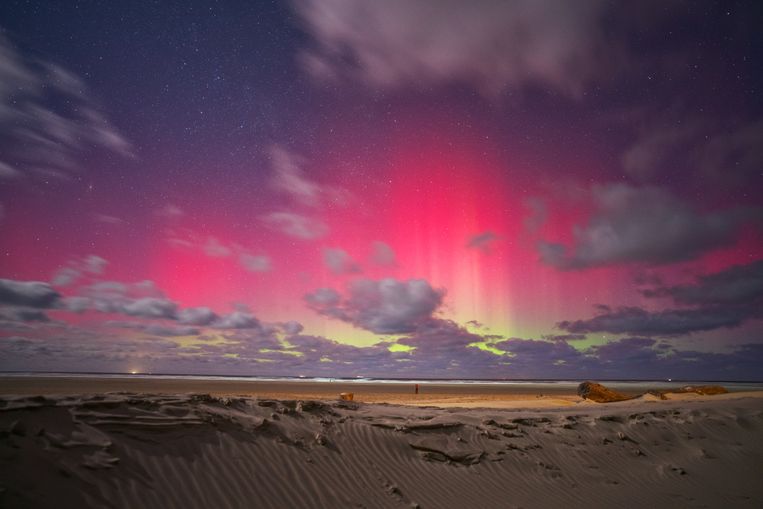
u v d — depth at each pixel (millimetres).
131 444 5145
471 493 6590
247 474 5434
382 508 5672
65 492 4105
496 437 8453
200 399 6793
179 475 5004
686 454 9555
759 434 11016
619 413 11586
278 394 40844
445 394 46781
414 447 7402
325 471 6043
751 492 8148
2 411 4770
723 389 28047
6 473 3984
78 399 5641
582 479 7754
